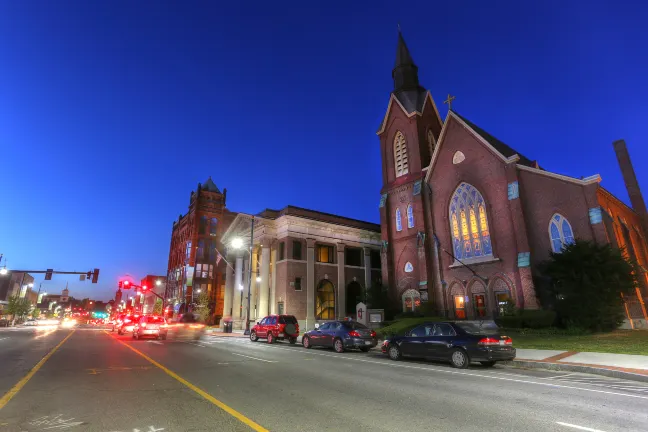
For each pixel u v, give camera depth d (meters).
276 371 11.70
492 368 12.80
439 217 32.69
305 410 6.99
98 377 10.59
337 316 43.28
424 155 36.56
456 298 30.39
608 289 20.39
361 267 47.28
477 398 7.97
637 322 22.38
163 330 28.39
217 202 69.88
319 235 44.41
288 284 40.91
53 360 14.58
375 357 16.30
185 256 68.31
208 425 6.09
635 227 33.34
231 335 34.50
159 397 8.07
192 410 7.01
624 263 20.62
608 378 10.59
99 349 19.25
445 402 7.61
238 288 48.00
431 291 31.53
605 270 20.58
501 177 28.64
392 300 34.84
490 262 28.16
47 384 9.59
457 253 30.95
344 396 8.15
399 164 38.19
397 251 35.84
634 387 9.25
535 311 23.11
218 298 65.75
